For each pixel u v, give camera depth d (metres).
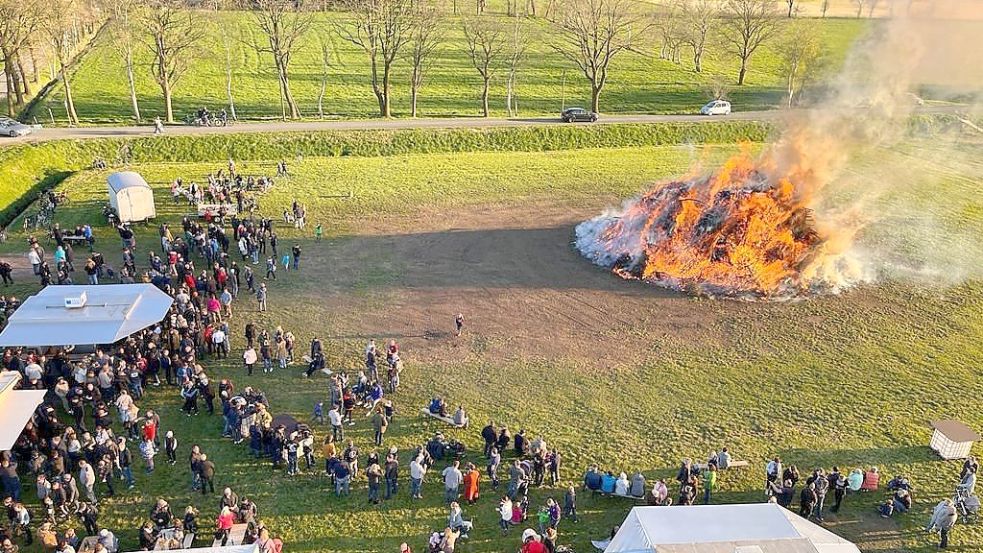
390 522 27.88
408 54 105.81
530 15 146.00
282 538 26.91
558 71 116.06
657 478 30.12
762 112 95.75
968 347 40.94
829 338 41.59
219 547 22.83
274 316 43.06
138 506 28.31
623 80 113.69
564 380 37.16
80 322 35.41
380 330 41.75
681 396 35.94
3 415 28.61
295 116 88.12
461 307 44.66
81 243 51.19
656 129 87.19
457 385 36.59
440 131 81.06
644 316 43.81
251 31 128.88
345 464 28.77
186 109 91.50
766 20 108.44
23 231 53.53
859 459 31.48
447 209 60.91
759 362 39.06
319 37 123.44
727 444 32.38
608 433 33.06
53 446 28.84
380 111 93.12
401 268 49.84
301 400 35.09
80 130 76.38
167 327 39.03
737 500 29.05
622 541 23.00
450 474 28.41
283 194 63.22
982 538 27.41
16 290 44.72
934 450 32.09
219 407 34.50
